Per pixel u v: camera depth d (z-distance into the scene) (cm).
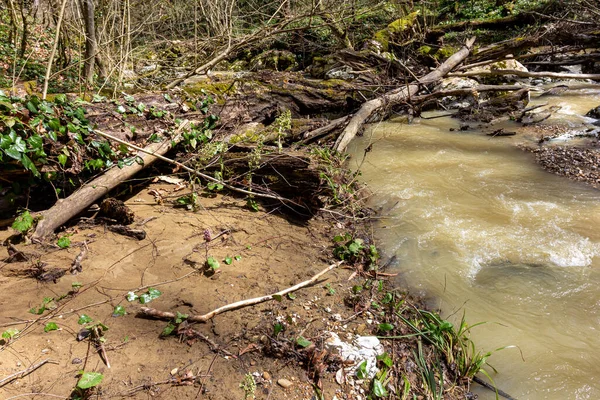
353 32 1166
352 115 680
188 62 1098
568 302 321
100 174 407
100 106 450
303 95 698
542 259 367
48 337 245
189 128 499
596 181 507
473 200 470
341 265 359
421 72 945
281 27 855
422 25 1286
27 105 362
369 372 256
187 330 262
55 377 221
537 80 979
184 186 452
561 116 747
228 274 320
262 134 535
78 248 328
